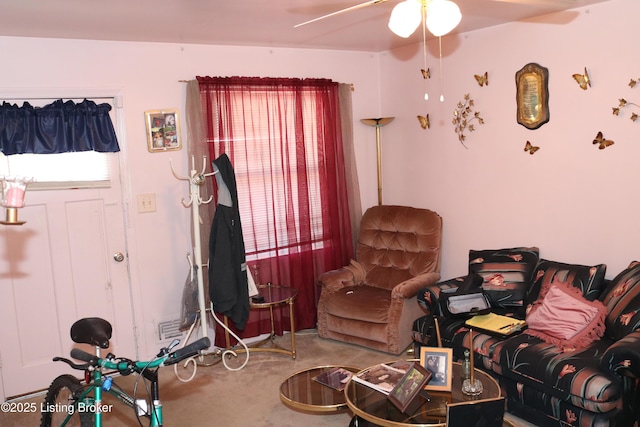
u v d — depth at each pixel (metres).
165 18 3.27
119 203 4.03
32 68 3.65
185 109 4.20
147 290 4.17
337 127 4.86
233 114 4.34
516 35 3.96
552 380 2.90
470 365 2.73
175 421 3.35
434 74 4.63
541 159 3.93
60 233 3.86
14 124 3.62
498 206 4.27
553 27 3.73
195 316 4.05
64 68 3.75
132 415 3.44
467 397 2.70
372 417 2.57
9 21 3.16
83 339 2.27
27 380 3.84
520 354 3.12
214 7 3.05
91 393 2.47
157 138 4.11
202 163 4.20
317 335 4.71
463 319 3.62
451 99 4.52
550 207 3.92
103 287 4.03
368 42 4.54
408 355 4.15
